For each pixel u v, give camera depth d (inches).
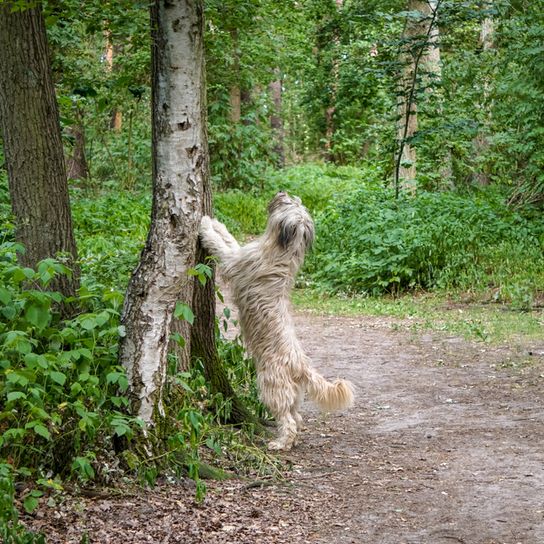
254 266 258.7
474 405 320.5
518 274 571.8
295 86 1766.7
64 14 257.0
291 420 260.8
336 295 593.9
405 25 749.9
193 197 213.0
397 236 604.1
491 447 266.7
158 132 212.7
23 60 229.1
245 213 880.9
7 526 169.3
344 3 896.3
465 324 474.3
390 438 280.2
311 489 225.8
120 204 760.3
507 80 663.8
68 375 206.7
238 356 302.4
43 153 231.9
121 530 186.5
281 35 1006.4
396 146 698.8
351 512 208.4
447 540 191.5
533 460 251.9
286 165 1662.2
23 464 201.0
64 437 204.7
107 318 200.4
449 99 748.6
